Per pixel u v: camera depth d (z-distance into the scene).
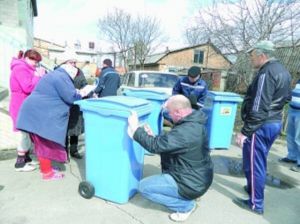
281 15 9.88
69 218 3.07
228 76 12.25
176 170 2.99
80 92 3.81
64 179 3.96
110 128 3.16
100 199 3.46
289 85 3.13
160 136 2.91
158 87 7.63
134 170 3.43
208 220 3.19
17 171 4.11
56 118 3.62
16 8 9.93
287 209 3.57
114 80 5.78
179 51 32.66
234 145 6.26
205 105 5.35
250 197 3.45
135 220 3.10
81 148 5.41
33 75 4.00
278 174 4.71
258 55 3.15
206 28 11.93
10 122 6.13
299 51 10.07
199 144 2.87
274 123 3.11
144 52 32.84
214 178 4.37
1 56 9.80
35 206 3.25
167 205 3.11
